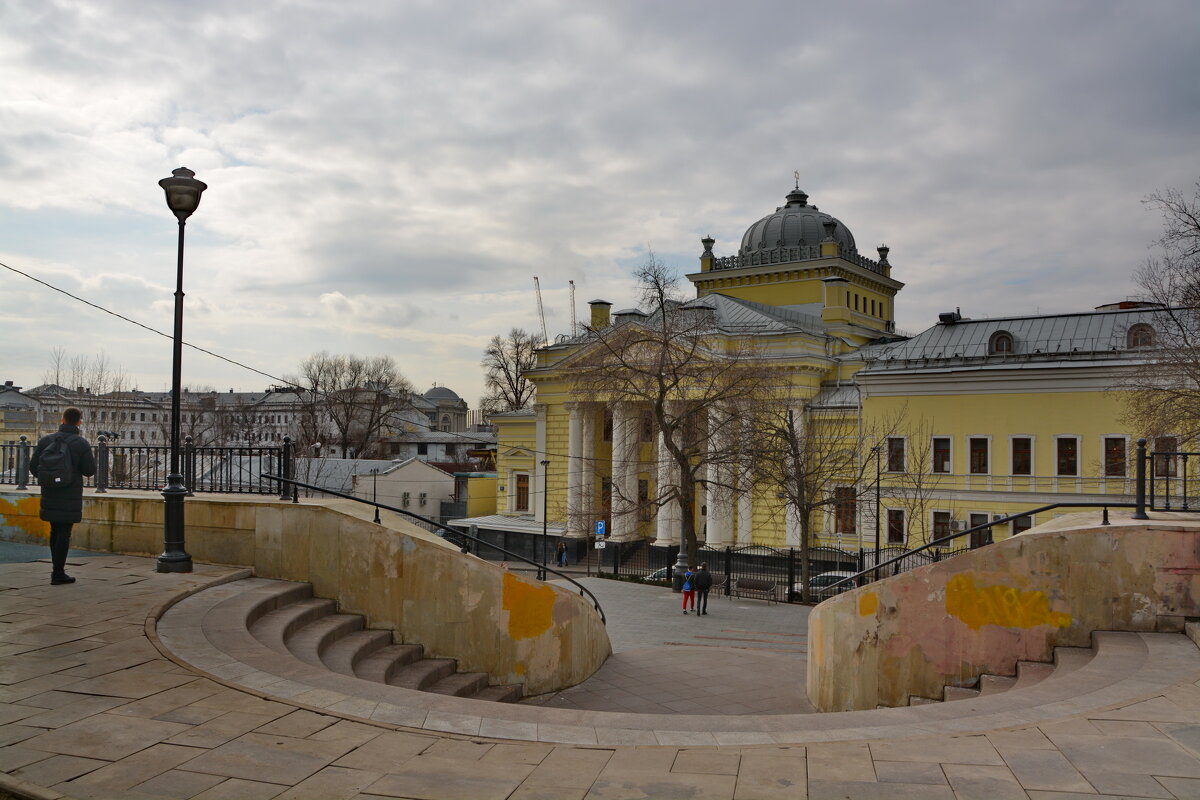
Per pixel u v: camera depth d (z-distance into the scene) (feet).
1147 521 31.50
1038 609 30.25
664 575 118.42
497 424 193.47
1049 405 118.42
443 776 17.02
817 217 192.85
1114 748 18.42
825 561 132.16
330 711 20.53
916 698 31.63
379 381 291.58
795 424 139.03
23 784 15.65
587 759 18.26
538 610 37.09
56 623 26.84
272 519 35.96
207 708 20.20
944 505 124.47
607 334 140.87
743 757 18.40
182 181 36.06
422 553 34.47
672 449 109.50
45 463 31.71
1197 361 88.12
